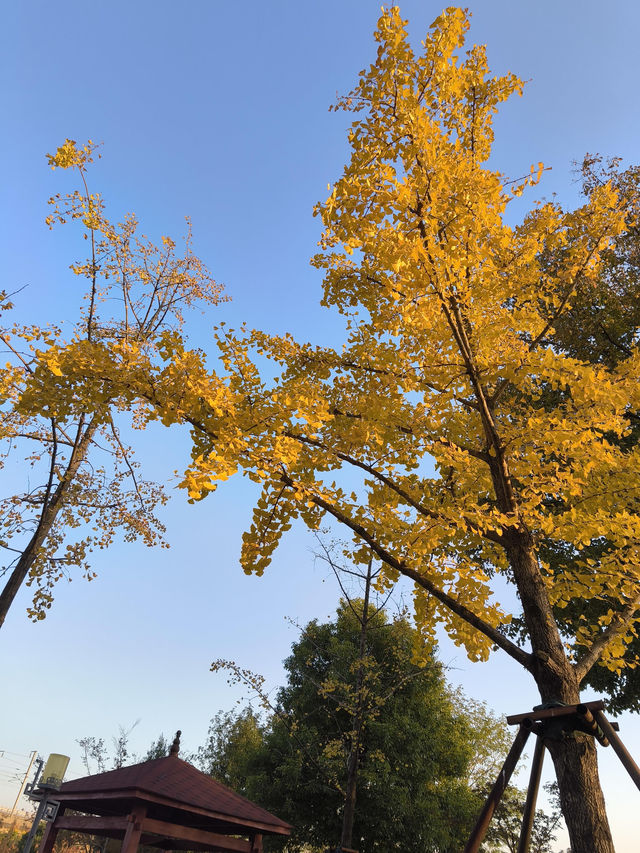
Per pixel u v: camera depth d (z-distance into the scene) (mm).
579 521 3807
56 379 3420
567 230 4281
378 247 3506
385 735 11523
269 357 4512
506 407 4562
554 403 8281
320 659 14844
